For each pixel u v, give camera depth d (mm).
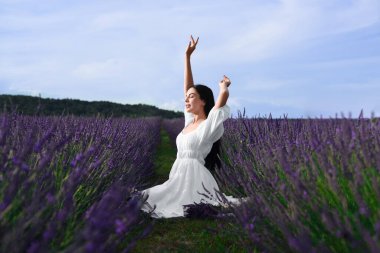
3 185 1894
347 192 2117
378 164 1971
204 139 3732
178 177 3752
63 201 2191
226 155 5031
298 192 2088
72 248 1461
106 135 4359
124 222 1936
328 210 1873
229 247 2766
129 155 4570
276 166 2879
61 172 2566
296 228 1985
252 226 2293
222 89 3688
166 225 3377
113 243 1962
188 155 3795
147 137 8898
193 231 3240
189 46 4375
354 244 1586
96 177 3121
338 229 1756
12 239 1515
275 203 2289
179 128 14891
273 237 2197
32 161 2516
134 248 2730
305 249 1661
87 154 2543
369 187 1927
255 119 5621
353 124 2438
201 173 3744
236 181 3744
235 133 5477
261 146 4039
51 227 1615
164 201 3648
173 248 2861
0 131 2225
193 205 3520
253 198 2629
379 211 1695
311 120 3527
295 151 2816
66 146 3217
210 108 4016
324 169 2111
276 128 4781
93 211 1904
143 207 3516
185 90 4363
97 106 30953
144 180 5566
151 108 43469
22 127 3365
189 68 4391
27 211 1700
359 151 2172
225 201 3057
